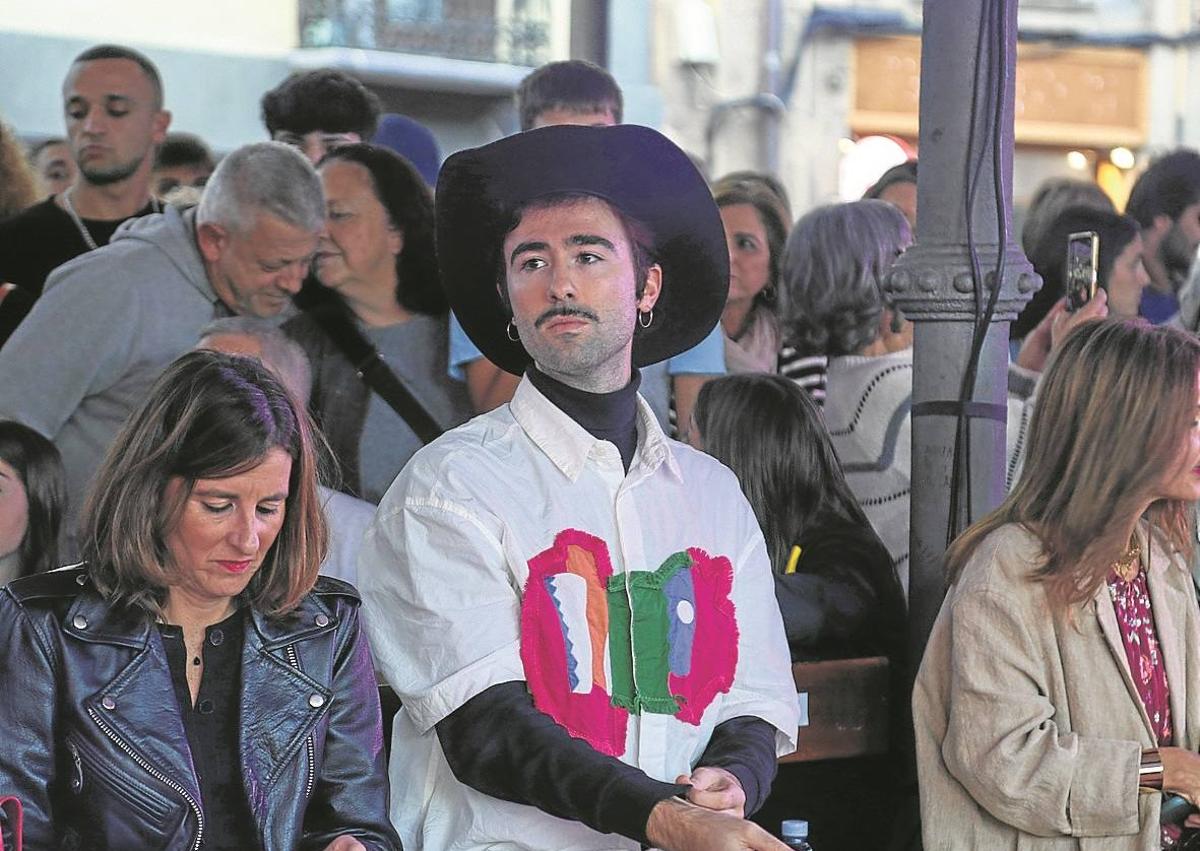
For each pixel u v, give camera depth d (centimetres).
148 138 564
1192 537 410
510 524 334
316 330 535
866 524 512
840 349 569
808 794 480
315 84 593
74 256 551
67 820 300
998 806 373
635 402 357
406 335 541
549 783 317
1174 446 369
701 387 512
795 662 475
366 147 540
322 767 319
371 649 339
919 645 451
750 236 590
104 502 301
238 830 306
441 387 546
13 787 293
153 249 523
